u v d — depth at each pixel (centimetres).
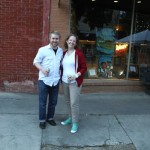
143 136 314
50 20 436
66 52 315
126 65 493
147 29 492
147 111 391
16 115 353
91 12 466
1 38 440
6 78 450
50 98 324
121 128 331
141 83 488
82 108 393
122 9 476
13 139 292
